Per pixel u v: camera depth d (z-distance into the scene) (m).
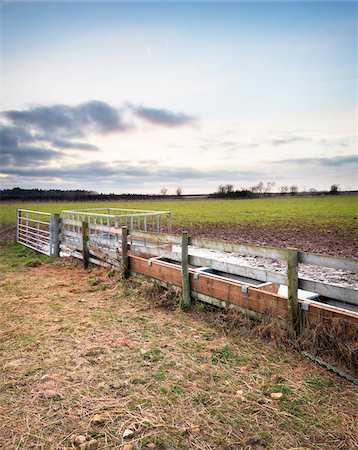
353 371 3.62
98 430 2.81
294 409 3.09
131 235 7.27
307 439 2.72
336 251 13.34
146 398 3.25
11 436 2.76
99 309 5.93
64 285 7.68
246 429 2.83
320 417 2.98
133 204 66.19
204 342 4.51
